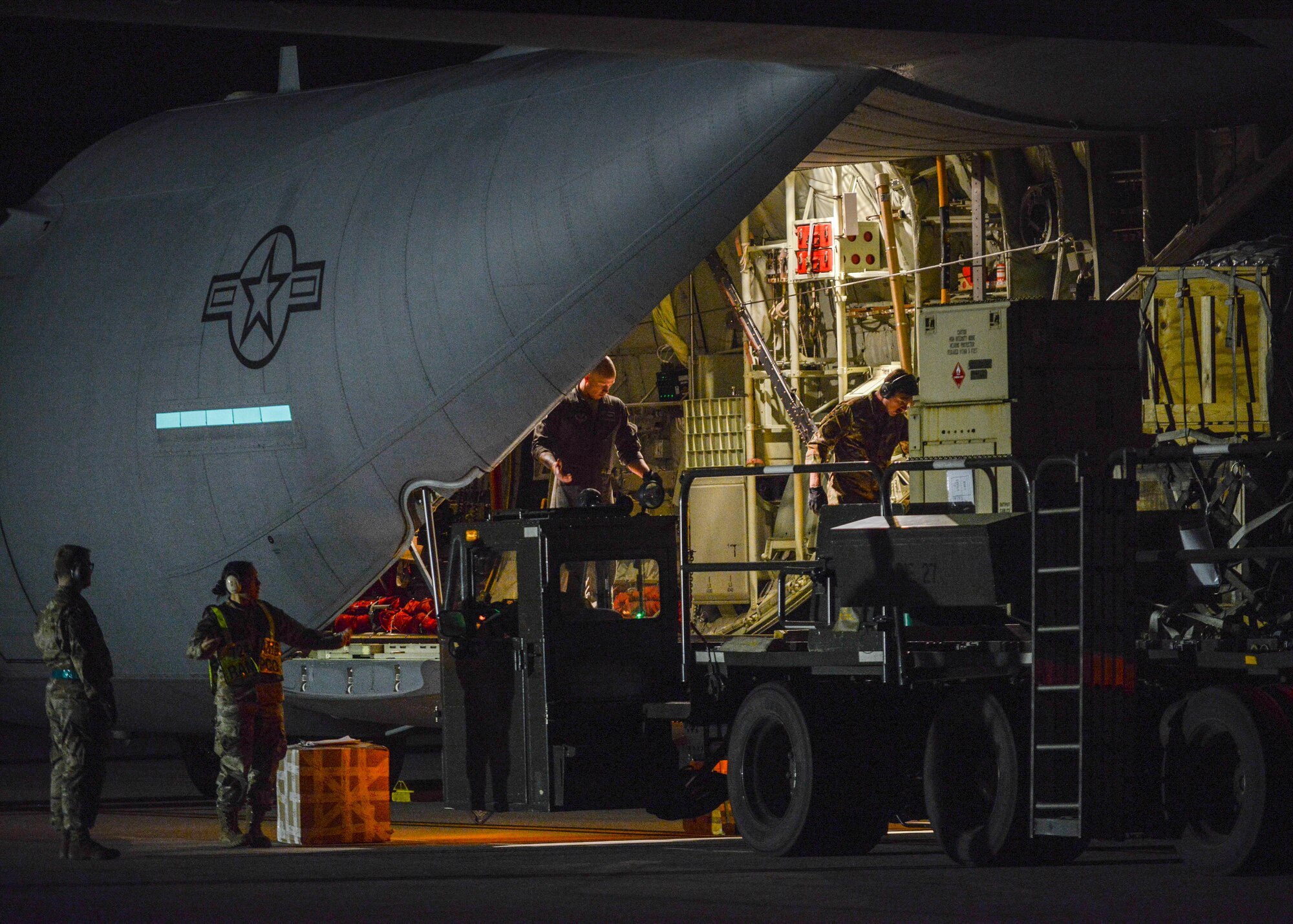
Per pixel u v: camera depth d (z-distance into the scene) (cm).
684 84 3991
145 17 3105
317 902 2670
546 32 3216
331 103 4978
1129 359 3622
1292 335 3531
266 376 4600
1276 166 4406
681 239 4041
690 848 3553
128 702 5059
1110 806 2898
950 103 4003
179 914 2566
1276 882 2734
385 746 4856
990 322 3531
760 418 6159
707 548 6212
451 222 4328
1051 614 2962
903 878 2875
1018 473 3491
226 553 4719
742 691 3631
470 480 4462
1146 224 5034
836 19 3225
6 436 5116
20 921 2525
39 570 5084
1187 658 2978
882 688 3372
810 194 6028
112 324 4938
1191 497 3362
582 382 4778
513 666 3669
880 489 3306
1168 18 3425
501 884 2869
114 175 5231
